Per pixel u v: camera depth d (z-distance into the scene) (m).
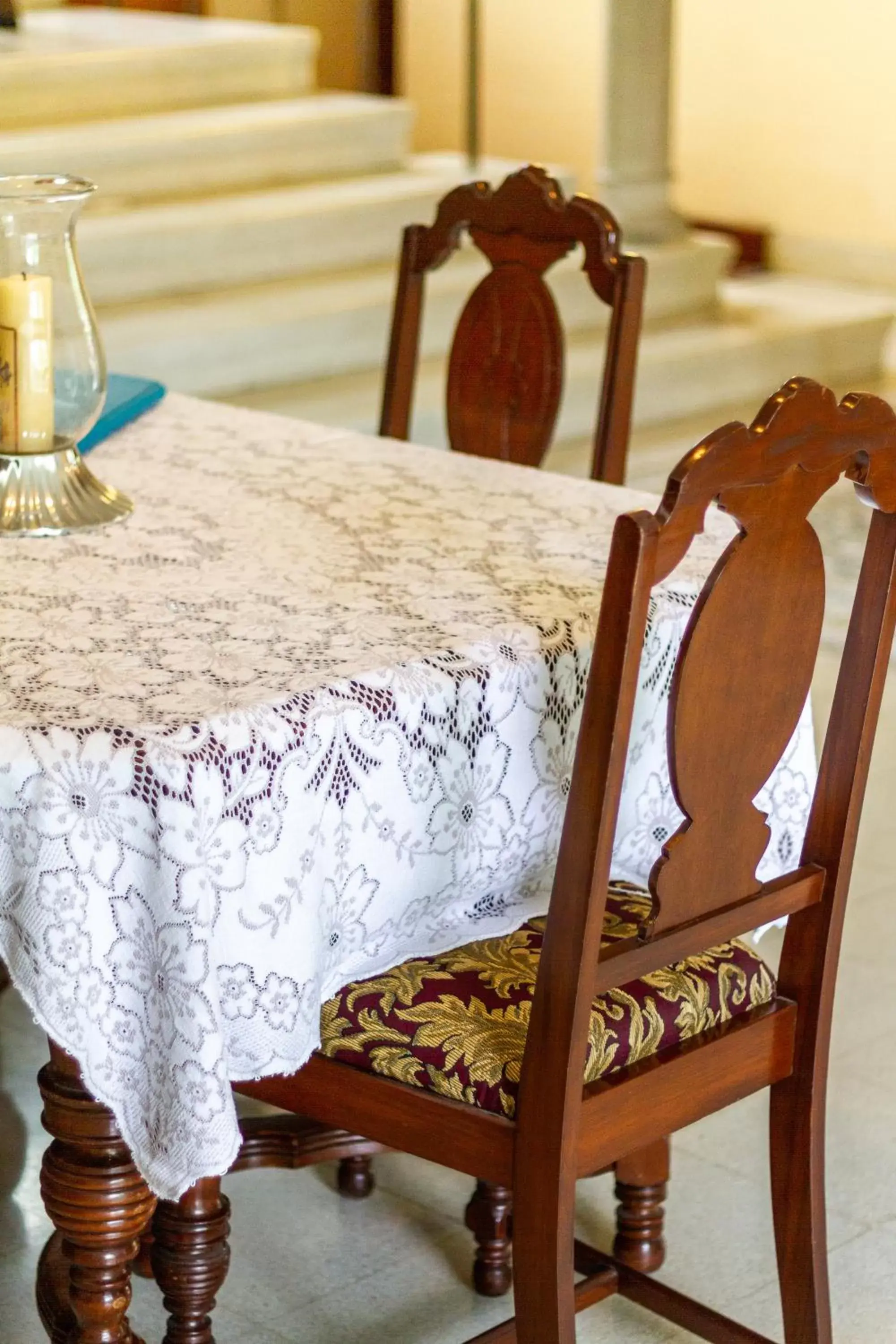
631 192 5.86
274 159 5.34
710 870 1.42
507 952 1.55
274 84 5.82
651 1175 1.86
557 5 7.69
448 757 1.43
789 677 1.41
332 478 2.00
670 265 5.80
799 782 1.67
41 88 5.09
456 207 2.38
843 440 1.33
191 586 1.60
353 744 1.35
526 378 2.33
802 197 7.16
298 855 1.32
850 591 4.19
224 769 1.25
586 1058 1.40
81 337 1.74
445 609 1.56
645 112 5.79
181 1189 1.29
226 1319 1.83
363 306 4.84
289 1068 1.36
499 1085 1.40
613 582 1.23
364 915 1.42
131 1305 1.83
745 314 6.02
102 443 2.12
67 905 1.25
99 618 1.51
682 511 1.23
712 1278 1.91
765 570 1.34
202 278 4.82
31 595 1.56
